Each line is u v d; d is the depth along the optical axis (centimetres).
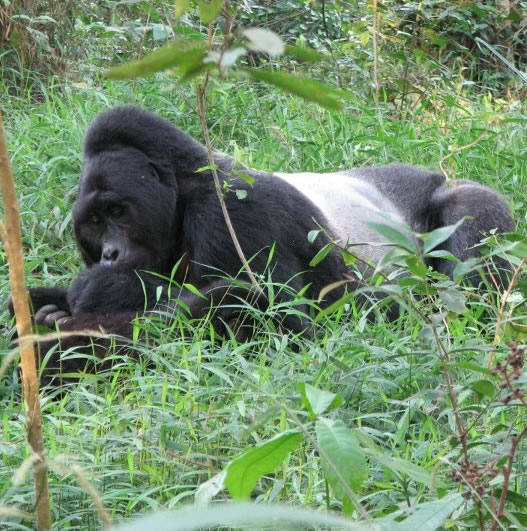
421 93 1966
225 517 268
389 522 490
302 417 775
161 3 1744
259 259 1130
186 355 910
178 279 1171
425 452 716
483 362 901
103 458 716
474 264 631
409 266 582
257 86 1869
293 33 2216
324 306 1216
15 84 1781
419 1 2303
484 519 529
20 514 423
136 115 1142
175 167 1148
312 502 649
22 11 1786
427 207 1426
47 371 994
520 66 2397
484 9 2306
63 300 1154
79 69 1841
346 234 1289
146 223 1112
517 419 676
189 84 1619
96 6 1955
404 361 918
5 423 770
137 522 258
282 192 1205
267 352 1002
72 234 1338
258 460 444
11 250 491
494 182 1526
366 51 2083
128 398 850
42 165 1416
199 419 790
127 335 1022
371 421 832
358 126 1719
